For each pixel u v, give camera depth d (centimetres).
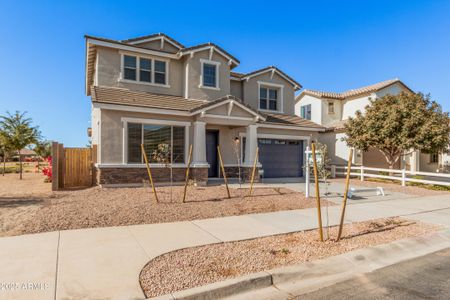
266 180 1647
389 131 1622
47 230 633
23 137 1830
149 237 604
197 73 1548
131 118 1273
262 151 1764
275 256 514
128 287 388
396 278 461
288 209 910
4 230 627
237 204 945
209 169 1602
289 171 1852
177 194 1084
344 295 405
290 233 659
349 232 677
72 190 1170
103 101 1194
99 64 1388
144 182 1242
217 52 1593
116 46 1399
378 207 986
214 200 993
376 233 673
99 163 1216
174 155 1377
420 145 1553
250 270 451
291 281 447
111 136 1238
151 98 1406
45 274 421
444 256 563
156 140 1338
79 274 423
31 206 851
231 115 1441
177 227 684
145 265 461
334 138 2189
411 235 667
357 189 1361
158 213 796
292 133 1819
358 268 498
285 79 1956
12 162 5038
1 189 1237
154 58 1512
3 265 451
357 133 1798
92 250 521
